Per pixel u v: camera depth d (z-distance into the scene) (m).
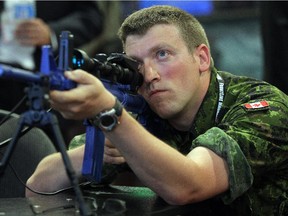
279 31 3.71
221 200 1.96
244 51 4.65
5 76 1.31
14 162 2.43
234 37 4.67
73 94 1.48
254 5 4.77
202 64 2.12
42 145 2.48
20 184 2.42
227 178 1.87
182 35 2.07
